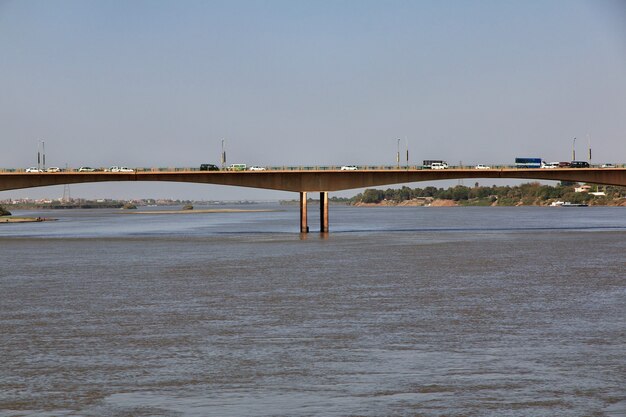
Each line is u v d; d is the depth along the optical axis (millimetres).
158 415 35688
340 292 70688
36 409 36500
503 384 39625
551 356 44875
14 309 61969
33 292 72125
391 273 86375
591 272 86312
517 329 52438
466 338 49656
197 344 48531
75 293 71312
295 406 36656
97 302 65438
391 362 43812
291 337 50312
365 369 42438
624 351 46000
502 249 121625
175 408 36500
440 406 36531
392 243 137500
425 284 76375
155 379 40906
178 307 62406
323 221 170375
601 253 112438
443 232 179000
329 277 82688
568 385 39406
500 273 86062
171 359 44812
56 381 40656
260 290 72375
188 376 41375
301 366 43125
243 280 80438
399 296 68000
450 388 39062
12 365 43719
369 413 35688
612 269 89500
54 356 45688
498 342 48438
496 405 36625
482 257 107000
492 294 69000
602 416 35281
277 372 41969
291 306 62562
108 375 41688
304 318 57031
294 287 74438
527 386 39281
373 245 132375
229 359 44750
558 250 118625
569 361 43719
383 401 37219
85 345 48438
